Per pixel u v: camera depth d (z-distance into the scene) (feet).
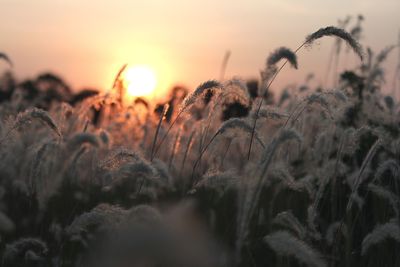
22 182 15.30
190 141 16.69
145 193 14.16
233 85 13.91
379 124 18.60
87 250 11.50
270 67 11.41
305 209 15.12
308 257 7.63
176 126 21.66
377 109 19.44
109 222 9.20
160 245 3.58
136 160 11.50
